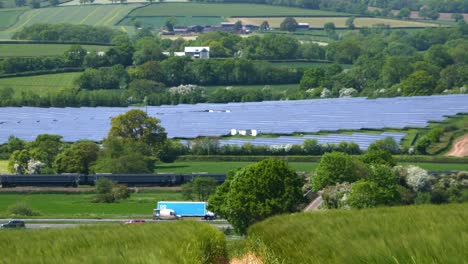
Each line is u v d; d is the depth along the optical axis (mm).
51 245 69312
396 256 49781
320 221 80312
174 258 60094
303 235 73188
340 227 70250
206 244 81062
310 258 62062
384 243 52625
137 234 78438
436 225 59031
